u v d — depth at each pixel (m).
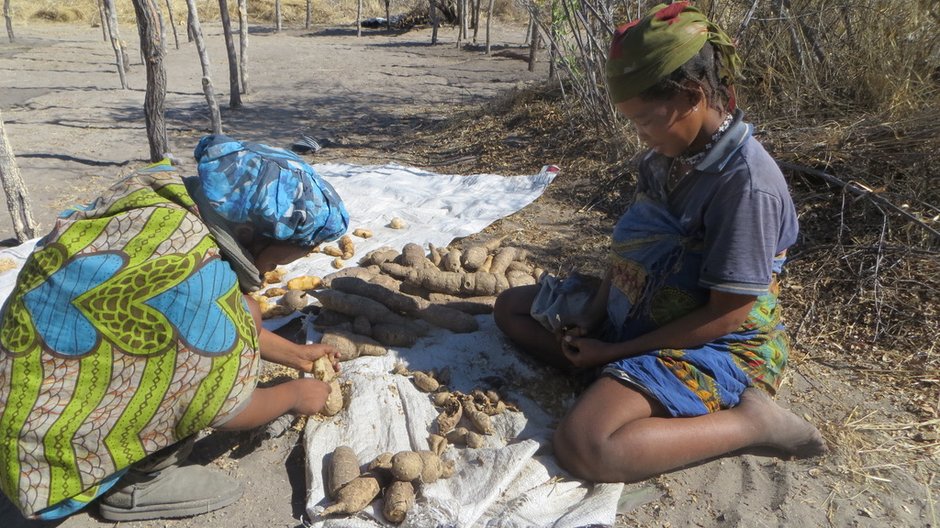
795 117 4.56
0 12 19.28
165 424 2.04
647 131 2.16
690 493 2.34
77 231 2.01
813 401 2.79
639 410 2.30
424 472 2.24
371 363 2.91
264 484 2.38
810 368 3.01
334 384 2.66
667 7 2.08
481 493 2.24
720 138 2.17
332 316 3.11
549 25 6.27
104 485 2.07
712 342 2.43
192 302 1.95
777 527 2.20
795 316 3.34
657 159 2.37
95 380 1.96
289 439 2.57
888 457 2.50
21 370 1.94
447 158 6.09
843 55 4.70
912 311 3.22
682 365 2.35
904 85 4.20
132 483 2.19
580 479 2.33
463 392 2.79
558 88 6.84
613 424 2.25
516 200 4.81
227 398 2.04
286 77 11.12
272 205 1.97
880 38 4.57
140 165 6.17
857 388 2.88
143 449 2.04
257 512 2.27
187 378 1.99
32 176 5.78
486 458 2.36
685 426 2.29
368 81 10.65
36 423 1.93
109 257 1.95
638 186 2.53
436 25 15.48
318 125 7.70
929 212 3.63
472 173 5.63
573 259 4.02
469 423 2.60
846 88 4.63
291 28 19.42
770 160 2.21
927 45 4.48
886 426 2.64
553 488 2.27
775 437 2.39
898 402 2.78
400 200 4.93
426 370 2.89
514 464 2.31
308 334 3.09
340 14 22.23
